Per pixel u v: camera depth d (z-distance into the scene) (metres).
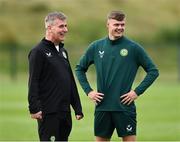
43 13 120.94
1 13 120.06
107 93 24.16
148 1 128.25
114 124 24.42
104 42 24.42
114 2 125.94
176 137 37.50
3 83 79.69
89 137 37.12
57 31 22.92
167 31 119.81
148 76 24.20
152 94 65.06
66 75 23.19
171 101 58.16
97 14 121.12
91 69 87.69
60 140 23.36
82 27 116.94
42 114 22.91
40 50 22.86
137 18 121.62
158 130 40.34
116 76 24.08
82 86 24.78
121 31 24.08
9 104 55.31
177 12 127.19
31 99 22.55
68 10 121.44
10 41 112.31
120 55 24.12
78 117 23.72
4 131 40.00
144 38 116.25
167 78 88.75
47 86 22.94
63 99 23.00
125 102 24.06
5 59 98.38
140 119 45.75
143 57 24.23
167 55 99.38
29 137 37.72
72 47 91.75
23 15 120.06
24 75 91.69
